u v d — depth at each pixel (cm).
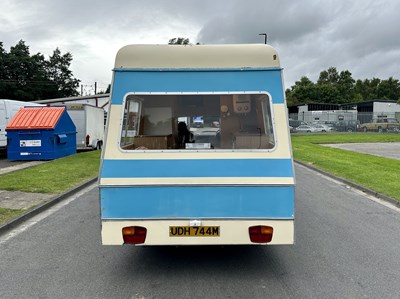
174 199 459
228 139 497
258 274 498
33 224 752
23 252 589
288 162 464
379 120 5188
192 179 458
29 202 896
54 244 627
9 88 6644
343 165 1630
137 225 457
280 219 459
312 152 2259
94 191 1095
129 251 589
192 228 459
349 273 503
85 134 2255
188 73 478
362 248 605
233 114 500
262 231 458
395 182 1198
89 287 460
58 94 7762
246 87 477
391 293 443
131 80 476
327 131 4931
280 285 464
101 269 518
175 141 503
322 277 489
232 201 459
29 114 1809
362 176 1324
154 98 492
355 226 738
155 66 477
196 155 462
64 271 511
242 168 461
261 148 478
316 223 758
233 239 459
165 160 461
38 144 1738
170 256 566
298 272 505
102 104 3916
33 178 1210
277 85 476
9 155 1730
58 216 814
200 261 546
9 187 1056
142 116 503
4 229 696
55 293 444
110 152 463
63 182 1156
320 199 1002
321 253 580
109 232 457
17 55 7175
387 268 522
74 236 671
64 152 1895
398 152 2327
